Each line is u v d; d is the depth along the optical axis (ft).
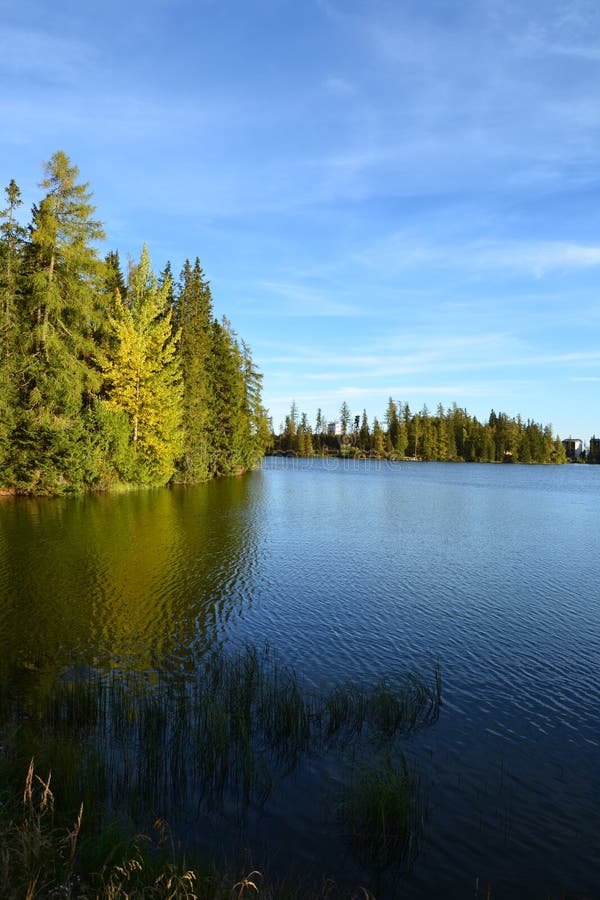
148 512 103.91
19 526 83.76
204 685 32.94
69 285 119.55
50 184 117.80
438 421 537.65
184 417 175.63
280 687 32.78
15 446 117.39
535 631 45.06
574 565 69.92
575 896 18.47
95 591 51.78
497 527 102.63
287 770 24.81
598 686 34.91
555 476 313.12
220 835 20.56
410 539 87.10
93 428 131.34
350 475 266.16
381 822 20.45
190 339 179.63
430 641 42.45
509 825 21.72
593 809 22.82
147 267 156.15
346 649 40.40
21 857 16.07
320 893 17.97
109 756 25.11
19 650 37.88
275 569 63.98
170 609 47.75
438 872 19.31
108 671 34.81
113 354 144.77
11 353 116.57
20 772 21.99
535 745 27.73
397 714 29.96
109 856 17.13
